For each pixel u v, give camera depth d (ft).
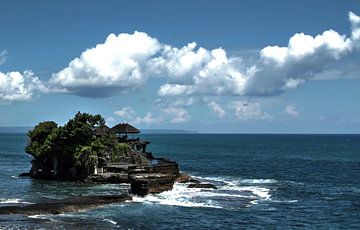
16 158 517.96
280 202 227.40
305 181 319.88
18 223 166.81
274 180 324.39
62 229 160.45
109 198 216.95
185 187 267.18
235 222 182.19
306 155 633.20
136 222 177.27
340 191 270.26
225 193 249.55
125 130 364.79
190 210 201.57
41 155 317.22
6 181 300.20
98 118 323.37
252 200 229.66
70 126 308.19
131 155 327.47
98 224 170.71
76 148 302.25
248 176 353.72
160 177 252.01
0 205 196.44
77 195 240.73
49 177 315.58
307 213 202.80
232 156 603.26
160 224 175.52
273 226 178.09
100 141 312.71
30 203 202.49
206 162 494.18
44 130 328.90
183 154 642.22
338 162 501.56
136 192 234.79
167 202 218.59
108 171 303.68
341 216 198.18
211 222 181.16
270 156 606.96
